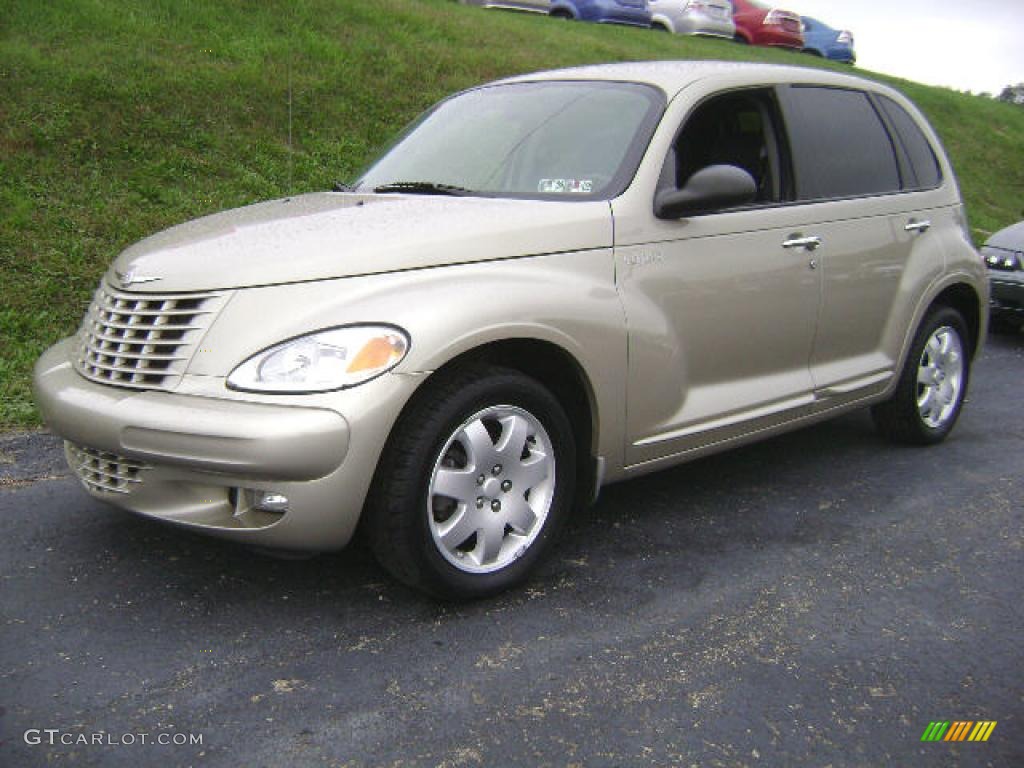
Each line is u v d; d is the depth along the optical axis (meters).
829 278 4.52
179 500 3.17
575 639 3.22
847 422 5.85
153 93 9.14
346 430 2.97
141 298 3.27
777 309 4.28
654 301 3.79
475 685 2.94
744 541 4.06
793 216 4.37
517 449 3.41
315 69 10.81
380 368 3.04
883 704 2.94
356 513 3.07
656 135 3.97
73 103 8.59
